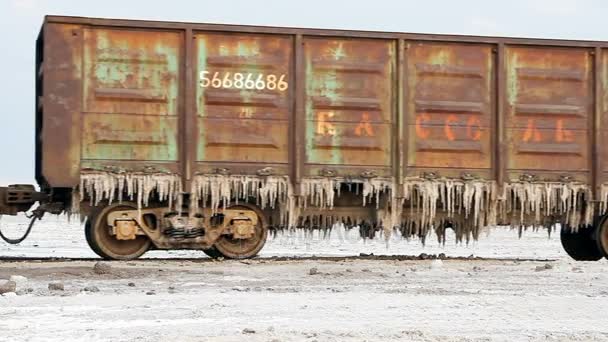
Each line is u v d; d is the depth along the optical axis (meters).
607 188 21.81
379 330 11.20
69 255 24.94
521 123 21.56
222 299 13.73
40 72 21.22
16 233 41.66
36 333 10.89
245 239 20.69
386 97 21.00
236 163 20.39
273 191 20.42
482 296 14.38
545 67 21.70
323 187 20.62
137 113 20.09
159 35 20.22
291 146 20.58
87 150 19.89
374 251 29.34
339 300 13.76
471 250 31.22
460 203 21.36
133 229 19.95
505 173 21.44
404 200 21.22
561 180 21.67
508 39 21.47
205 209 20.39
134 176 19.95
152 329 11.20
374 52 20.98
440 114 21.19
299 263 19.47
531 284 16.09
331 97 20.77
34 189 20.58
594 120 21.81
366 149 20.86
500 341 10.62
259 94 20.48
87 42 19.97
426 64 21.16
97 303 13.25
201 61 20.33
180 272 17.47
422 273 17.75
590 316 12.51
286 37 20.64
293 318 12.12
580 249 23.94
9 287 14.44
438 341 10.55
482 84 21.38
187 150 20.09
